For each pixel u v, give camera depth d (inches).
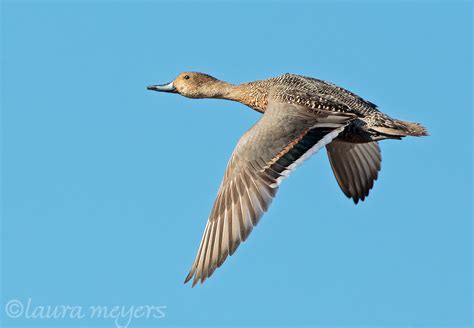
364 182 628.7
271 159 502.9
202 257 493.7
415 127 566.6
